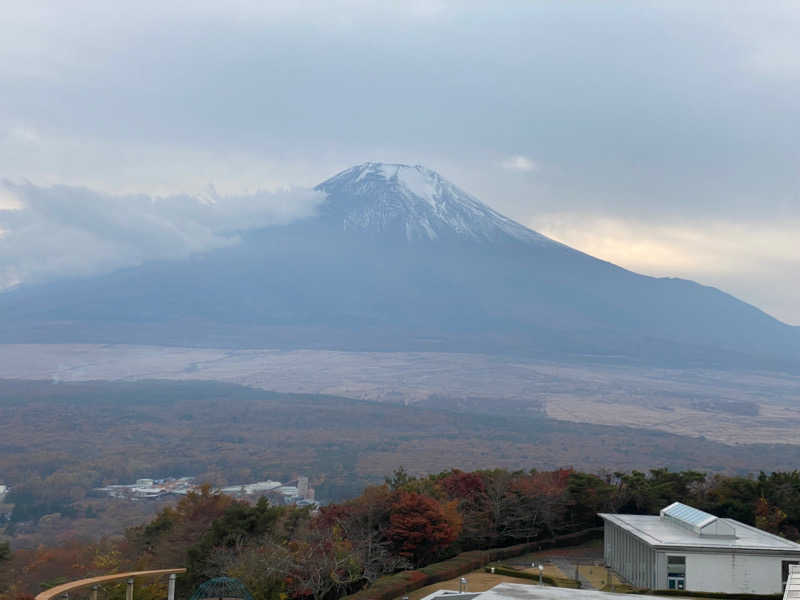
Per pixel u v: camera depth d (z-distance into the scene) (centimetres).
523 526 11069
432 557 9100
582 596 4884
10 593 7469
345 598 7006
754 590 7825
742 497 11706
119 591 6178
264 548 7556
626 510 12006
